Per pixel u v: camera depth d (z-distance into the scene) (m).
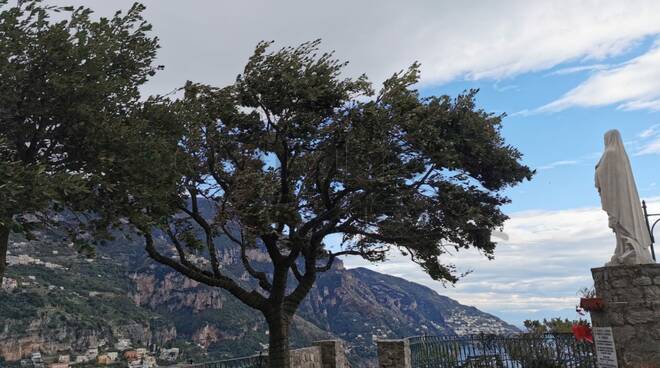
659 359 9.80
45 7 8.96
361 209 14.66
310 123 13.21
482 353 16.39
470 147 14.57
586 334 12.08
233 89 13.74
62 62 8.58
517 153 15.88
